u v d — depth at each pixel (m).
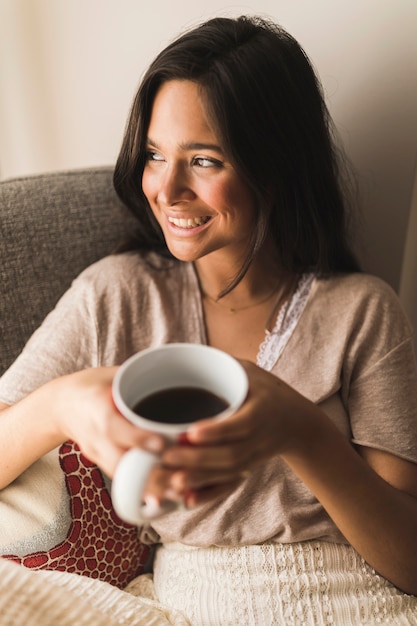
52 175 0.97
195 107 0.68
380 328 0.83
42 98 1.18
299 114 0.75
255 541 0.79
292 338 0.82
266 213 0.76
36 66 1.15
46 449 0.69
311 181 0.81
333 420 0.83
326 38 0.92
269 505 0.78
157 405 0.50
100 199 0.98
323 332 0.83
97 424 0.50
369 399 0.82
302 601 0.76
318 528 0.79
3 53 1.17
